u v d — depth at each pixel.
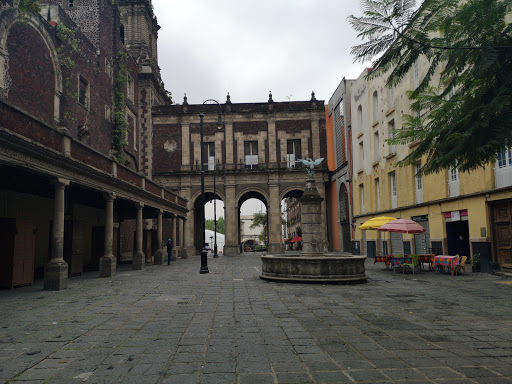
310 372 4.29
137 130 36.19
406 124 6.57
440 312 7.63
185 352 5.08
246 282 13.27
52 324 6.93
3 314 7.94
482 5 4.58
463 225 17.34
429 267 16.98
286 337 5.79
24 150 10.34
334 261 12.60
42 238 18.23
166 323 6.88
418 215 19.64
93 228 21.86
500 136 4.44
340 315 7.41
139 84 39.03
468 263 16.05
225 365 4.55
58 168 12.23
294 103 40.38
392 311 7.77
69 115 21.56
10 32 16.59
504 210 13.79
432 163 5.61
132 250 31.59
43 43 19.20
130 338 5.86
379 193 25.03
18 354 5.10
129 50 40.56
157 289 11.83
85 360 4.82
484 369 4.34
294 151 40.16
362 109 28.14
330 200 39.50
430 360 4.67
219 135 39.62
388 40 4.80
